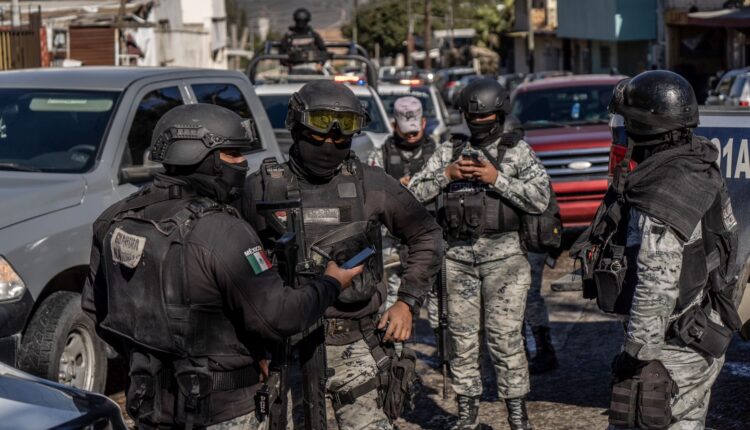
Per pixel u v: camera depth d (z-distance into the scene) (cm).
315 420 363
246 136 326
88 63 2391
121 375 685
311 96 372
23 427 286
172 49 3350
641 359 360
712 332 371
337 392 394
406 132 661
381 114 1236
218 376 317
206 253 308
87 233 583
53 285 582
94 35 2383
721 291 382
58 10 2586
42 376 551
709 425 551
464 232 521
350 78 820
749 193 531
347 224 383
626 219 374
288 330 315
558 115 1256
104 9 2644
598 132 1126
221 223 313
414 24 9206
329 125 369
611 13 4225
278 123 1119
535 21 5856
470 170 504
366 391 393
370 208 390
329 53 1414
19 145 627
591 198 1076
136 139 642
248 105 764
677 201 358
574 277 507
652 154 376
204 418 314
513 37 6706
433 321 629
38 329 554
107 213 333
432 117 1648
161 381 321
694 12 3497
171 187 320
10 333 530
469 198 521
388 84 1722
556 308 843
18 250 537
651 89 368
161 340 313
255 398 322
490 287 524
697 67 3581
